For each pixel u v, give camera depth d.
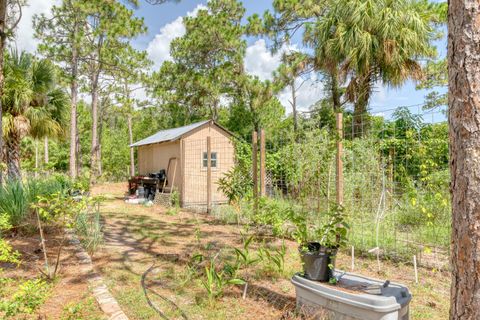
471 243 1.56
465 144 1.58
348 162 6.16
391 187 5.23
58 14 14.21
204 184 10.68
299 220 3.35
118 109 20.14
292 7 13.20
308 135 7.18
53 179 9.22
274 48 14.84
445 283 3.55
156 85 17.98
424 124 5.19
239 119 16.95
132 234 5.89
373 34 8.21
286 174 7.54
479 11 1.55
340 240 3.05
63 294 3.10
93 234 5.16
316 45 10.78
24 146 18.91
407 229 5.11
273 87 14.62
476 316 1.54
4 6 5.07
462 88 1.59
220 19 15.95
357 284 2.70
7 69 9.25
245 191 7.49
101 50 15.04
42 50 13.90
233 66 16.69
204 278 3.54
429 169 4.93
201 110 19.25
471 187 1.55
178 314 2.77
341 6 8.65
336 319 2.46
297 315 2.72
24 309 2.37
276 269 3.82
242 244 5.06
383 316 2.24
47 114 10.28
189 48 16.97
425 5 10.52
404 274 3.83
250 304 2.98
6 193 5.92
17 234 5.23
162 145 12.05
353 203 5.41
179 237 5.63
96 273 3.68
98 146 18.38
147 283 3.47
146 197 11.41
